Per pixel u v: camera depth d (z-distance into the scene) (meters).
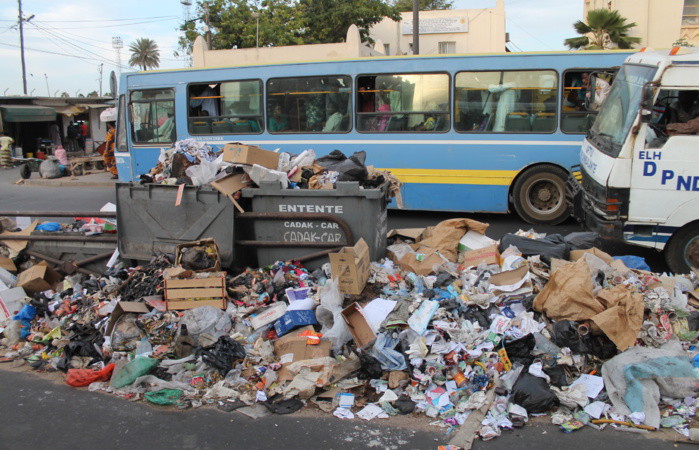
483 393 4.11
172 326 5.02
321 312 4.97
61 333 5.32
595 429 3.80
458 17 27.44
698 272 6.24
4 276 6.32
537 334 4.43
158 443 3.73
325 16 26.94
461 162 9.89
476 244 6.32
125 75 11.96
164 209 6.31
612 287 4.70
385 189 6.42
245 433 3.83
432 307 4.80
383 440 3.72
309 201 6.05
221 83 11.23
